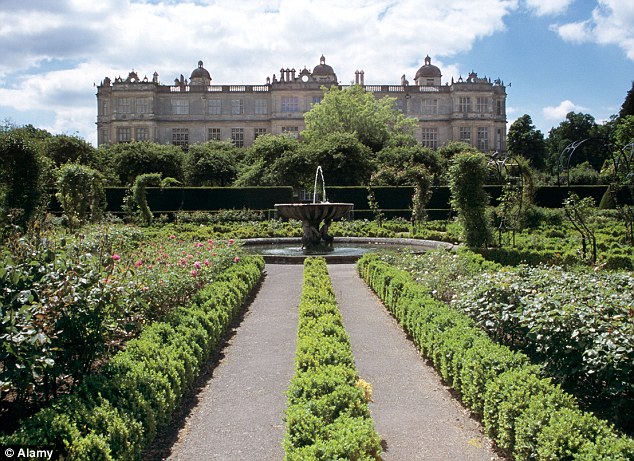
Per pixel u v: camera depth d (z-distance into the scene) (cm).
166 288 909
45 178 2150
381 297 1224
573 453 420
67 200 2362
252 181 5225
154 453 534
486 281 805
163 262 1088
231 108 8875
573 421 449
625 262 1409
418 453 530
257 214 3744
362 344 910
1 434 479
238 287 1184
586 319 600
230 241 1568
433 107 8812
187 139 8875
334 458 413
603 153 7150
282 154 5359
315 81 8825
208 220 3425
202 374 767
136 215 3434
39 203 2073
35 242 674
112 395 508
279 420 608
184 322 800
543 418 464
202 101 8844
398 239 2416
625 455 403
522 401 505
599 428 444
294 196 5322
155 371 602
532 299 701
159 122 8812
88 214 2880
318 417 486
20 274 539
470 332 718
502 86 9062
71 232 1909
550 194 3991
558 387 524
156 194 4194
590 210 2631
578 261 1405
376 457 466
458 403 658
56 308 561
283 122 8706
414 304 923
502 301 760
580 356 601
